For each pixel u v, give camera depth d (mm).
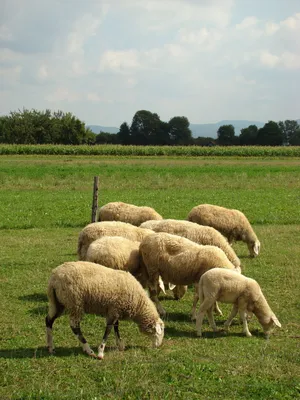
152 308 9586
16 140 112938
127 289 9266
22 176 39906
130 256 11438
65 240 19250
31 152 72875
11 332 10242
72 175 41125
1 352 9188
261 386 7855
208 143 157000
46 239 19406
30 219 23141
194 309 11570
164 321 11352
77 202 28016
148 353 9227
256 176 42781
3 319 10984
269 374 8336
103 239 11539
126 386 7801
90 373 8312
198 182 38375
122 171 45094
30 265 15469
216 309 12000
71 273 8977
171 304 12648
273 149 76375
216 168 49719
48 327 9219
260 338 10477
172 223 13523
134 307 9352
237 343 9977
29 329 10406
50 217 23609
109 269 9461
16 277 14203
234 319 11727
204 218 16547
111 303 9156
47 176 39938
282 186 36938
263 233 20734
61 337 10039
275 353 9328
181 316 11812
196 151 74938
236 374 8305
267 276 14609
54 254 16969
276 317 11500
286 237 20094
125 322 11031
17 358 8875
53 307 9172
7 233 20594
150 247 11445
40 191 33375
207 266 11172
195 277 11344
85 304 9062
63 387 7863
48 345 9211
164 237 11523
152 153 74312
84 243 12977
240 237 16828
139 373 8250
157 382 7973
